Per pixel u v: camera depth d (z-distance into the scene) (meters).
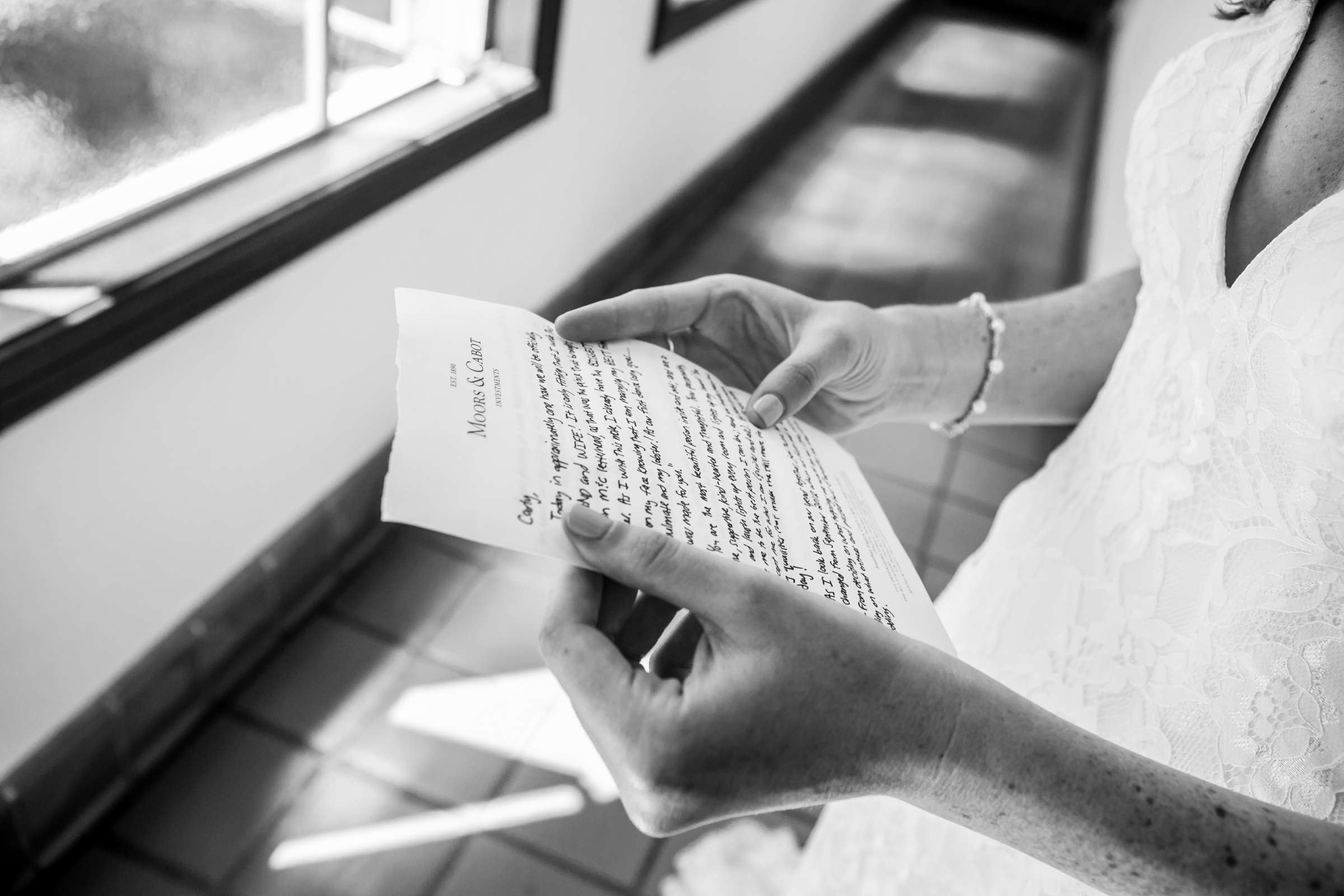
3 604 0.84
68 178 0.89
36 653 0.90
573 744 1.20
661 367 0.51
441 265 1.37
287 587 1.24
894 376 0.59
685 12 1.88
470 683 1.24
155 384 0.91
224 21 0.99
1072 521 0.58
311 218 1.02
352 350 1.21
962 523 1.65
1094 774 0.38
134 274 0.85
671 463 0.45
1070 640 0.54
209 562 1.09
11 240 0.84
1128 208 0.59
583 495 0.41
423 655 1.26
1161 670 0.49
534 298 1.70
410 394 0.42
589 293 1.90
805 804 0.40
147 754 1.09
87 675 0.97
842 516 0.48
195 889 1.00
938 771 0.39
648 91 1.87
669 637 0.44
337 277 1.13
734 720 0.37
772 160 2.77
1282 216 0.47
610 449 0.44
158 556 1.01
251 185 1.01
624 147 1.85
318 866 1.04
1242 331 0.46
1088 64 4.12
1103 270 2.05
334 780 1.11
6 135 0.83
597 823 1.12
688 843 1.12
